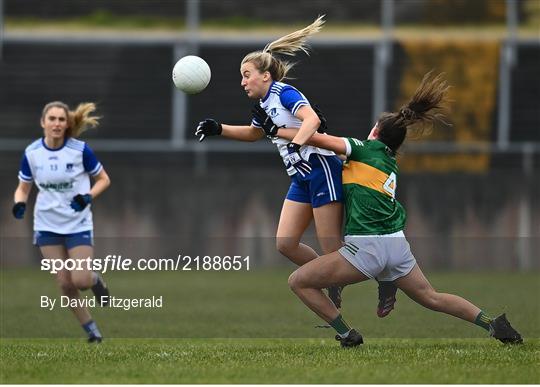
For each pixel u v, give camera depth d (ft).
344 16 302.04
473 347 85.81
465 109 277.23
